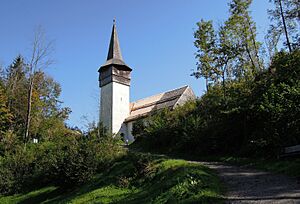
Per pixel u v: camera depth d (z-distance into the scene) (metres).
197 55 39.06
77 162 23.11
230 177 14.52
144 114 55.34
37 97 49.41
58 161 23.97
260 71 27.80
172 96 55.81
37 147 35.28
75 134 40.75
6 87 49.66
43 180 26.52
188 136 27.73
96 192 18.34
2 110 43.00
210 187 12.12
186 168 15.62
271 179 13.20
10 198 25.67
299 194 10.43
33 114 47.06
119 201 15.27
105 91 60.53
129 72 61.81
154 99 59.69
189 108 35.59
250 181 13.24
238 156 21.28
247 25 33.38
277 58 23.45
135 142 41.34
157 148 33.31
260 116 20.56
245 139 21.95
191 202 10.76
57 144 33.56
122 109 59.00
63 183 22.89
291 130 17.05
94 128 33.09
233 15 33.41
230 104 24.34
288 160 16.22
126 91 60.47
